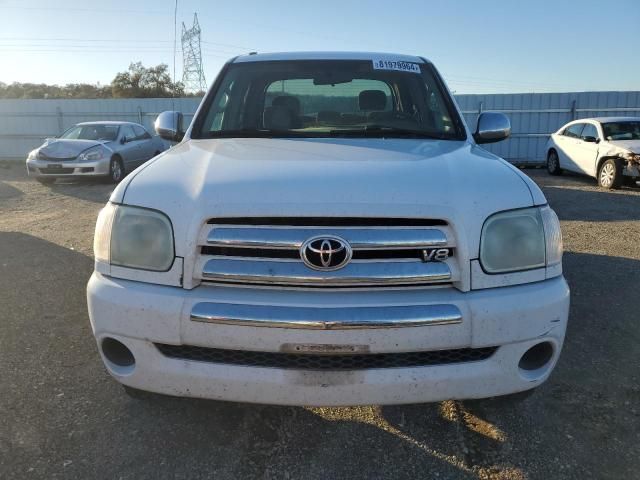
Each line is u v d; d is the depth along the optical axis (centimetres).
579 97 1917
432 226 218
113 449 249
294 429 268
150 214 226
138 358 225
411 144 297
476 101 1938
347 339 209
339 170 237
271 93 362
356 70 370
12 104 2206
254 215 214
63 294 450
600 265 554
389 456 248
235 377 217
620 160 1155
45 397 290
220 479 232
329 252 211
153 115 2178
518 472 238
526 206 232
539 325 224
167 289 220
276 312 209
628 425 272
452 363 221
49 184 1275
